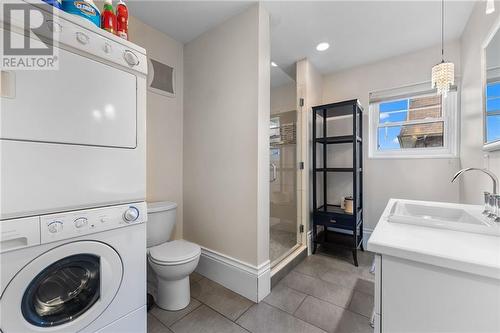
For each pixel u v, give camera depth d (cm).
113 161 104
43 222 83
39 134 83
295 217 261
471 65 182
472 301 64
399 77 248
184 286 159
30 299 85
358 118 262
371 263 230
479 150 167
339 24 193
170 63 215
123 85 109
